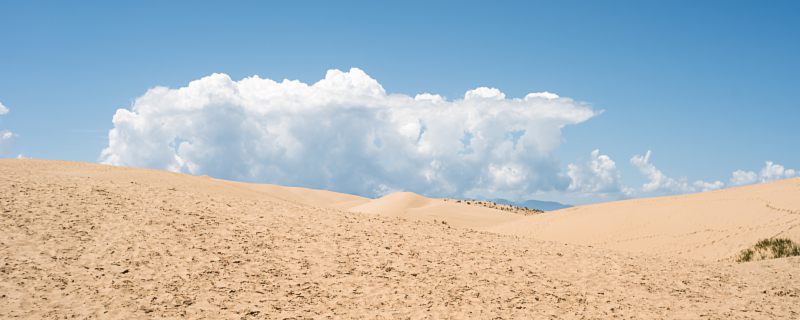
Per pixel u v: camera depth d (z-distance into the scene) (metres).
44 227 15.38
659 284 15.30
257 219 19.33
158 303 11.30
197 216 18.62
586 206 42.16
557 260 17.64
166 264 13.68
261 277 13.43
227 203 21.66
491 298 13.03
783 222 26.80
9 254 13.12
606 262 17.91
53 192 19.52
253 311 11.24
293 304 11.83
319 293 12.65
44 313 10.38
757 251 23.06
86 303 11.02
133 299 11.41
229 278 13.16
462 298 12.88
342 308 11.77
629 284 15.12
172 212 18.72
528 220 40.53
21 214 16.25
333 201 65.19
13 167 29.70
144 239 15.41
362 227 19.92
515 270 15.84
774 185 36.03
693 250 25.86
